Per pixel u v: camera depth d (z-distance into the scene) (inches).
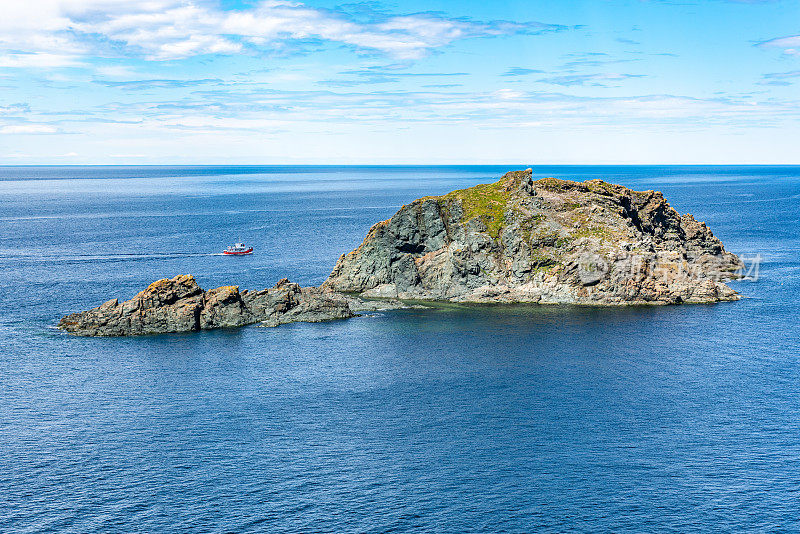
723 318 6624.0
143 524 3186.5
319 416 4362.7
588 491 3442.4
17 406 4507.9
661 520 3198.8
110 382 4968.0
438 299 7573.8
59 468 3693.4
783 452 3811.5
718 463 3698.3
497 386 4849.9
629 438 3998.5
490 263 7608.3
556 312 6943.9
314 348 5797.2
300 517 3235.7
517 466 3693.4
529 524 3174.2
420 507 3314.5
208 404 4562.0
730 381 4891.7
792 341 5851.4
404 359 5487.2
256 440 4023.1
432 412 4409.5
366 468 3688.5
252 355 5600.4
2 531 3112.7
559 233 7628.0
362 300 7549.2
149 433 4119.1
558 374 5078.7
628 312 6899.6
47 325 6446.9
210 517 3238.2
